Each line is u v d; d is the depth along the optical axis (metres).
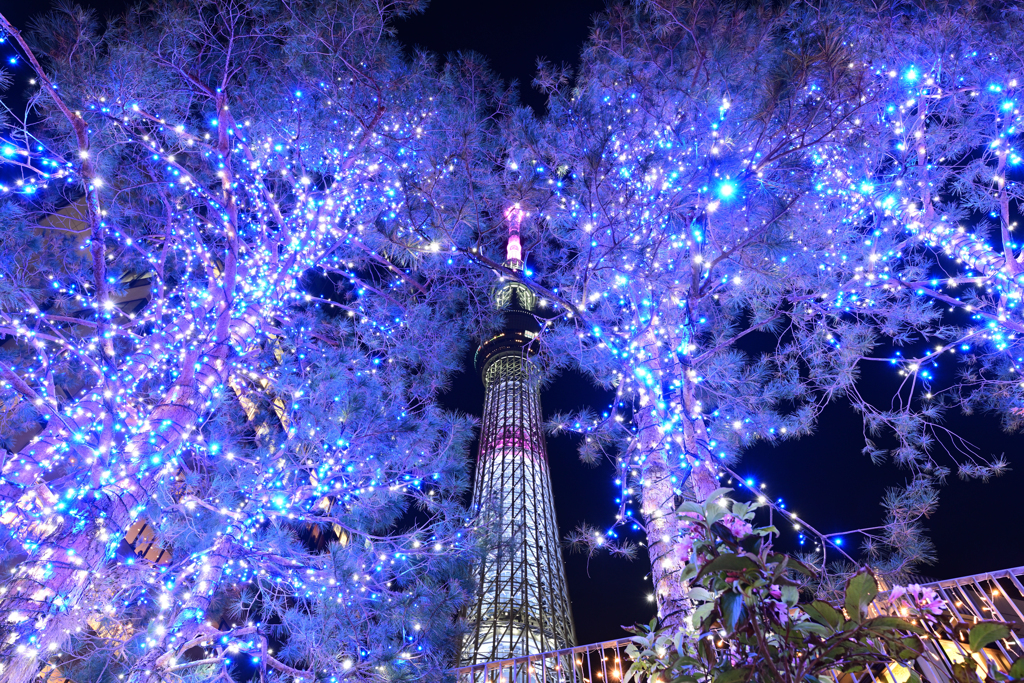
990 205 9.33
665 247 8.59
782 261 8.23
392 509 8.04
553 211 9.01
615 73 8.43
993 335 9.03
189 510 8.94
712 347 8.79
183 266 12.71
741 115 7.28
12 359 10.98
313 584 8.55
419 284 10.46
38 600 7.04
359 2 9.46
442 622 7.11
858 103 6.78
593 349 9.93
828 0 7.57
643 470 8.09
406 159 9.30
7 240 8.95
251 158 11.81
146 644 7.24
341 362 9.23
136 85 9.80
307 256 11.82
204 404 9.84
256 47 10.26
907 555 4.18
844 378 8.96
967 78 9.60
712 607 3.56
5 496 7.92
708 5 7.67
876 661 3.43
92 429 9.14
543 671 7.90
